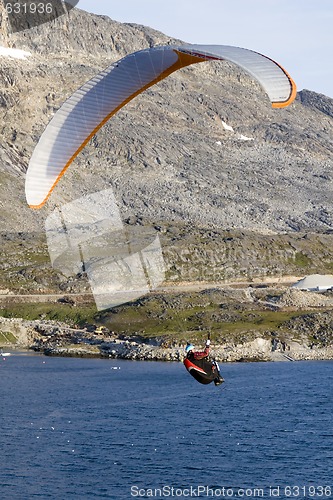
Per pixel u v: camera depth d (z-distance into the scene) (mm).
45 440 156750
